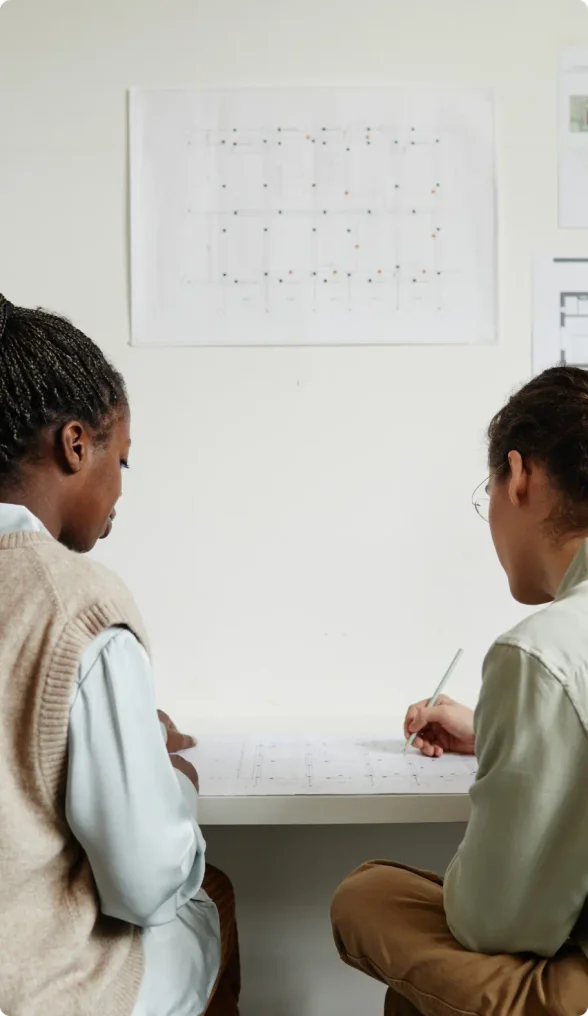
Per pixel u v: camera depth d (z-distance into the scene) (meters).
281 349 1.58
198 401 1.59
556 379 0.96
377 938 0.93
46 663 0.73
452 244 1.57
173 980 0.86
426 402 1.59
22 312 0.89
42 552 0.77
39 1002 0.72
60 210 1.56
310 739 1.40
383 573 1.61
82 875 0.78
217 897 1.19
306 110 1.55
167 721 1.36
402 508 1.61
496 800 0.80
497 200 1.57
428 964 0.87
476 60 1.56
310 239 1.57
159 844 0.76
